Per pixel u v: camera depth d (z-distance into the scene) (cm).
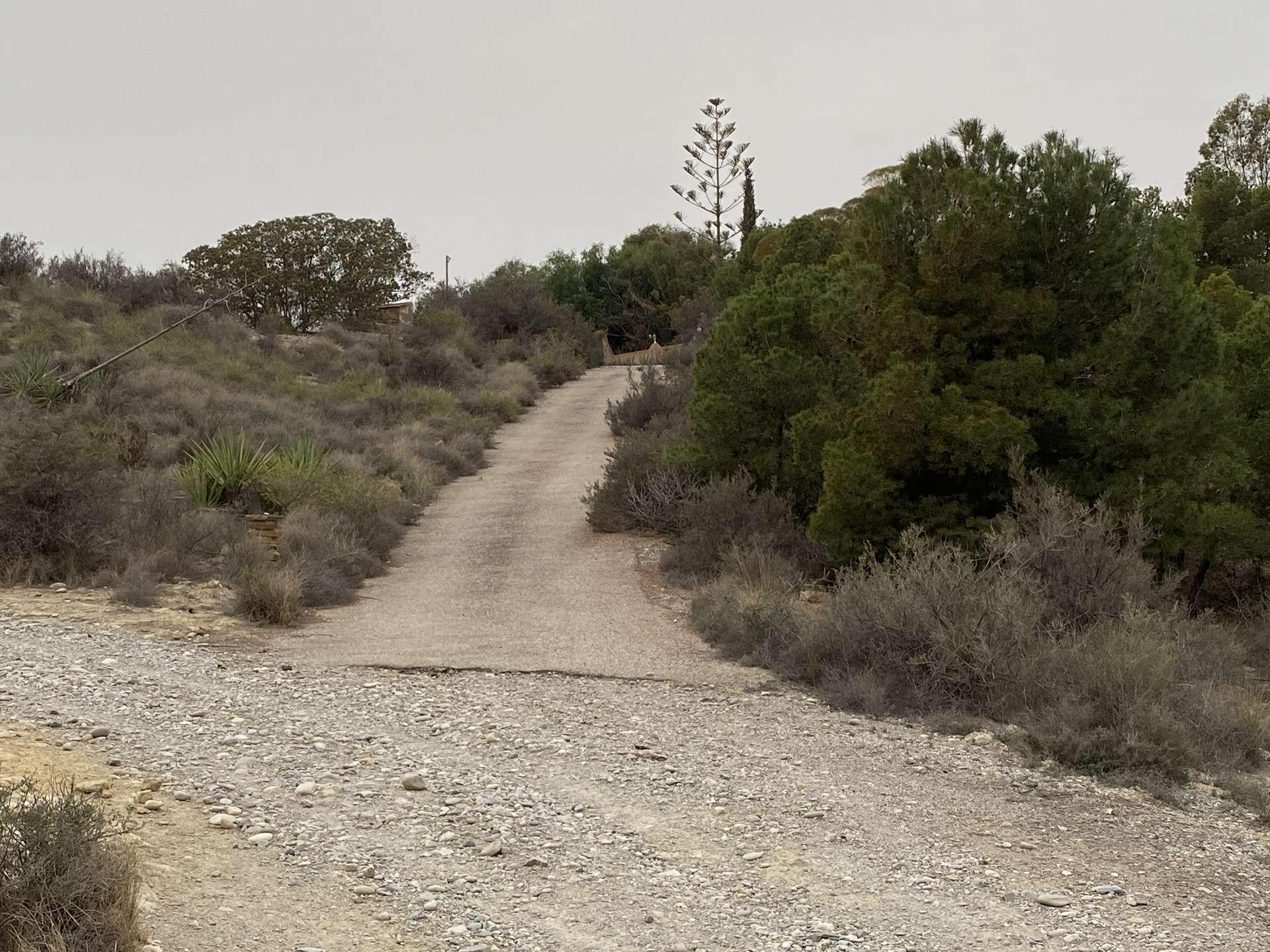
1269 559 1709
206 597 1260
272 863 514
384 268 4944
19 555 1292
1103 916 501
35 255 3816
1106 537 1123
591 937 457
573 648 1070
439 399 3344
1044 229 1327
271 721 770
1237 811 673
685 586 1424
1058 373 1316
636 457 1931
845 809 641
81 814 408
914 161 1394
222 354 3519
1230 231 3803
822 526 1373
